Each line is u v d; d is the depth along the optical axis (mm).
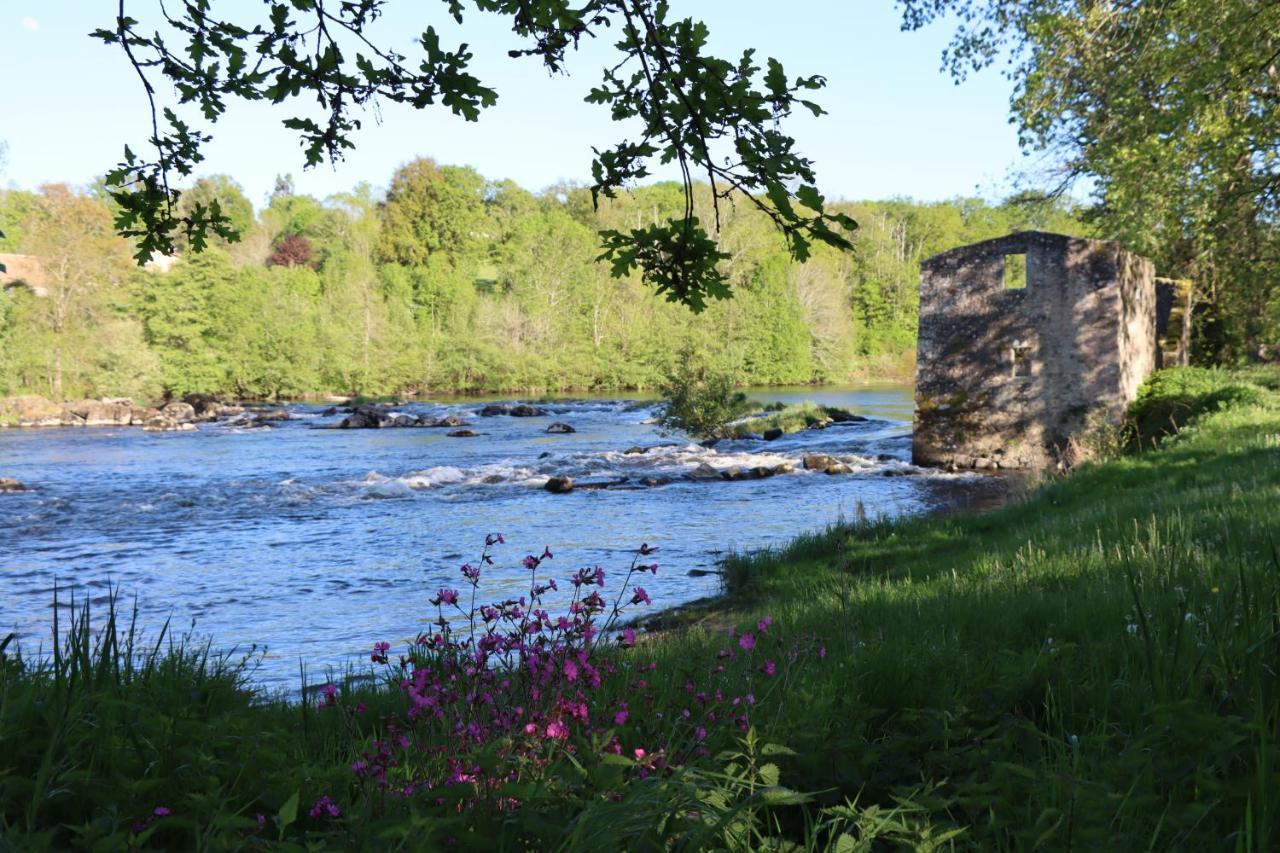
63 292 70062
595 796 2639
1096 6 23109
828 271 117375
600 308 105062
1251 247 26500
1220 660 3688
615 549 17875
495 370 96000
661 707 3994
